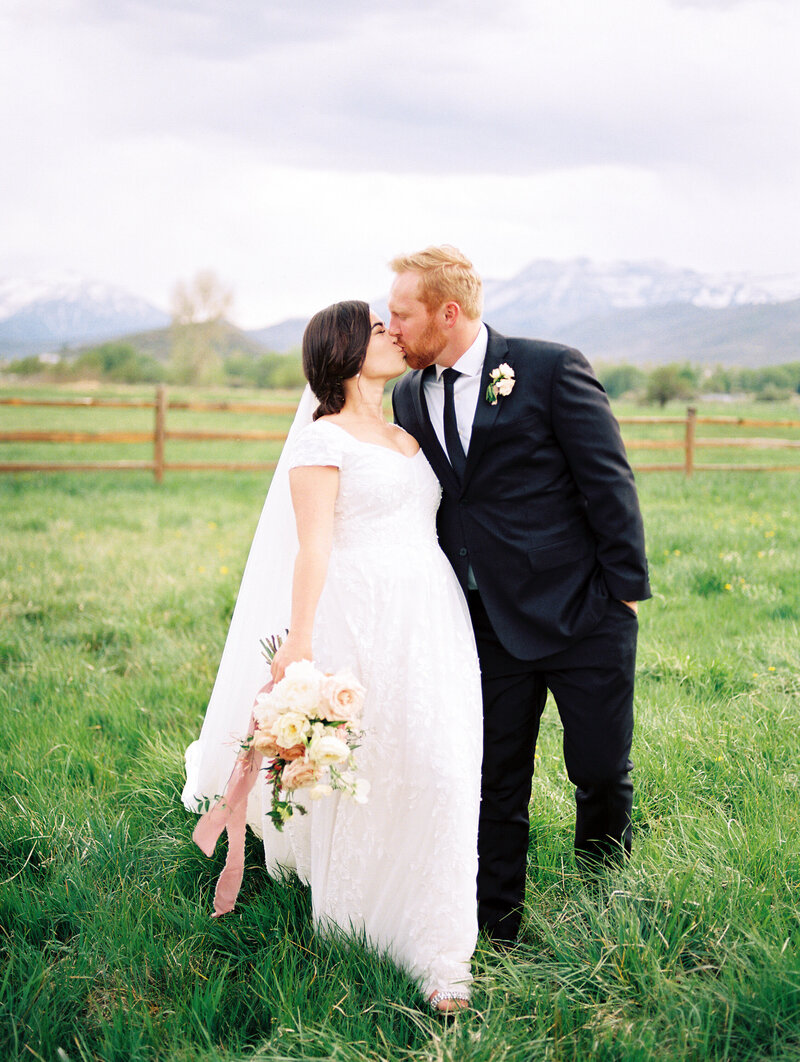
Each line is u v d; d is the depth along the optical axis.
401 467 2.29
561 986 2.07
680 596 5.52
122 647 4.79
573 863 2.64
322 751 1.89
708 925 2.20
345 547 2.27
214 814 2.30
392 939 2.20
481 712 2.30
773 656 4.23
